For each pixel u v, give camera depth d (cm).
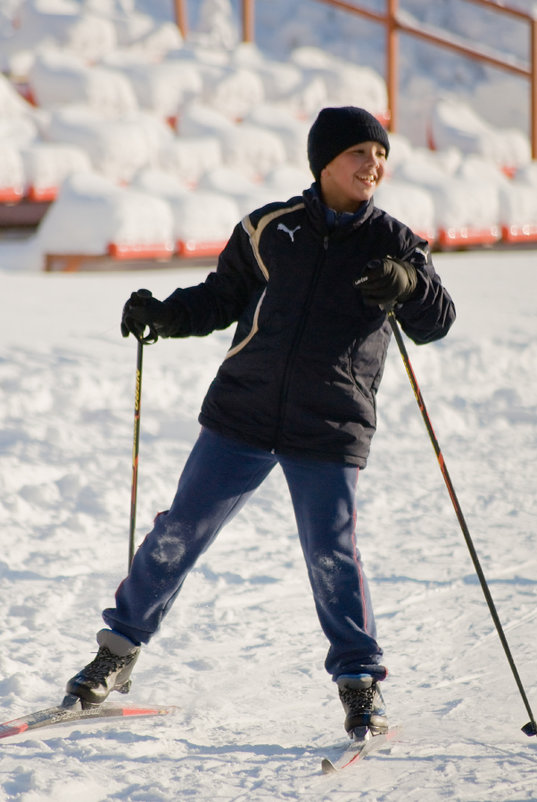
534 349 3098
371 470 2178
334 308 997
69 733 1034
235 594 1495
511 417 2641
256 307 1026
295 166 5994
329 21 10144
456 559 1669
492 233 5894
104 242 4525
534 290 4216
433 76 9825
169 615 1405
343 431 1007
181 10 7819
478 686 1192
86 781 914
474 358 2992
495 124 9694
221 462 1034
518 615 1428
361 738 997
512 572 1612
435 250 5775
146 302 1048
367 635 1016
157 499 1916
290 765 973
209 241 4834
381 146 1002
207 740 1040
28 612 1387
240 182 5247
